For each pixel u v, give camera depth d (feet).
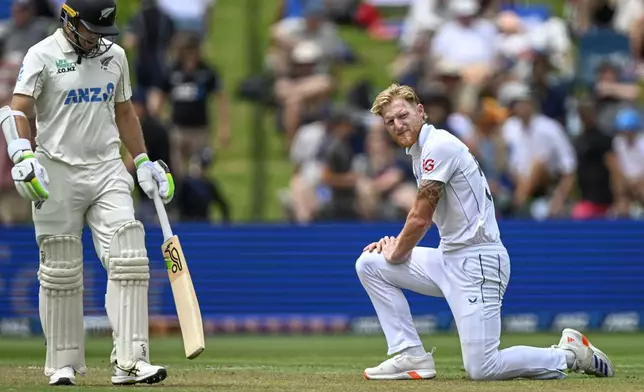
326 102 175.52
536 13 191.93
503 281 72.84
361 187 157.69
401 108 72.69
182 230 148.97
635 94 177.78
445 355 107.55
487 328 71.97
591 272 150.92
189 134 165.58
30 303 146.51
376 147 159.84
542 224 150.71
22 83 68.39
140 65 167.02
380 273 74.74
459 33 176.24
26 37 168.14
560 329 150.51
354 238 149.48
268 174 179.11
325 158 158.61
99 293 144.46
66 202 69.77
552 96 169.78
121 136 73.67
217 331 148.77
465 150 72.13
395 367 75.36
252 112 190.39
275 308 149.28
